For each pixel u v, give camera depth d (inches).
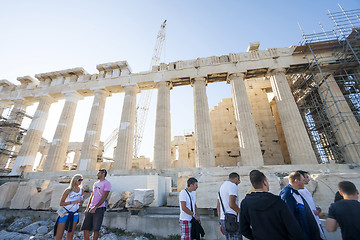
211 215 251.3
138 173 594.2
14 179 613.9
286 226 95.1
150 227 265.7
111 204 295.6
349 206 115.6
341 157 651.5
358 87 700.7
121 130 716.0
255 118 869.8
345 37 600.1
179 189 384.5
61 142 755.4
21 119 954.7
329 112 633.6
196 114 691.4
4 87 983.6
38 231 279.4
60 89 879.7
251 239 107.0
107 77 855.7
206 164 597.6
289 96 660.7
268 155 796.6
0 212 357.4
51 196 359.6
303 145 581.9
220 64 765.9
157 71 812.0
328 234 205.0
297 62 707.4
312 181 260.8
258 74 765.3
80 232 267.0
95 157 717.9
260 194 110.4
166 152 655.1
